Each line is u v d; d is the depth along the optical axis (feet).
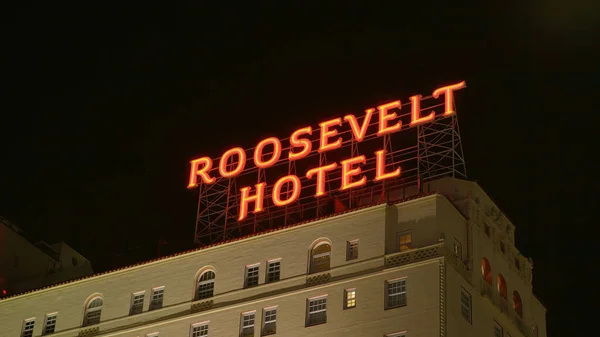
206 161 303.07
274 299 259.60
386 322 241.96
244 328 261.24
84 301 288.30
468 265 252.83
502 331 261.03
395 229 253.65
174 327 270.26
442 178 270.46
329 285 253.65
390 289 246.27
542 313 287.28
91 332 281.74
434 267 242.99
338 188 275.59
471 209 262.88
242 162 296.51
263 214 286.46
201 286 274.16
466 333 242.99
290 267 262.06
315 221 263.70
